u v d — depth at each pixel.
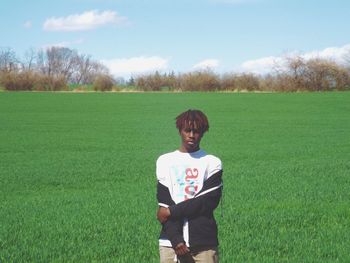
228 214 13.09
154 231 11.34
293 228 11.77
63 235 11.13
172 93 90.94
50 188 18.11
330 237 10.85
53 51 166.12
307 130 40.84
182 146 5.88
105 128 42.50
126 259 9.30
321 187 17.23
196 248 5.64
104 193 16.84
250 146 31.20
